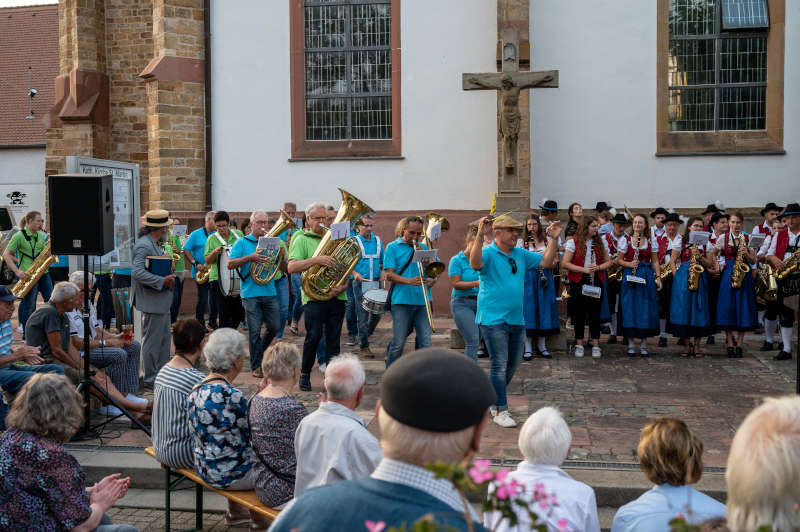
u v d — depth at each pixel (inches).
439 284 571.2
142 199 712.4
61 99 727.1
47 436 158.6
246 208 608.1
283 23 598.2
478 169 577.6
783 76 558.6
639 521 130.3
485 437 274.4
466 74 463.5
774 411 78.2
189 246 502.3
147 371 353.1
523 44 544.7
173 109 605.6
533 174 571.2
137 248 345.7
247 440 197.6
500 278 287.7
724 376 366.6
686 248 411.8
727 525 80.5
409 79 584.4
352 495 75.7
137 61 705.6
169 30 600.4
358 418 174.6
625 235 419.5
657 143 561.9
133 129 709.3
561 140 568.7
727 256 412.2
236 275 410.9
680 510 128.5
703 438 269.0
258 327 374.0
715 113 569.0
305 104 602.5
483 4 571.8
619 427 284.2
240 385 360.5
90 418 299.9
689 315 410.0
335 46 600.1
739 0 564.4
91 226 273.3
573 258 411.5
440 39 578.9
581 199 569.0
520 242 411.2
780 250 406.9
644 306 411.5
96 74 700.7
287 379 193.0
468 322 330.6
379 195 592.4
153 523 225.9
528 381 360.2
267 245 359.9
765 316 436.1
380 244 438.9
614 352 429.4
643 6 558.9
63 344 293.0
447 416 75.1
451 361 78.3
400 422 76.5
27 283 462.9
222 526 222.5
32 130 1201.4
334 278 342.3
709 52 568.1
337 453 166.9
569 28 563.5
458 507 75.7
